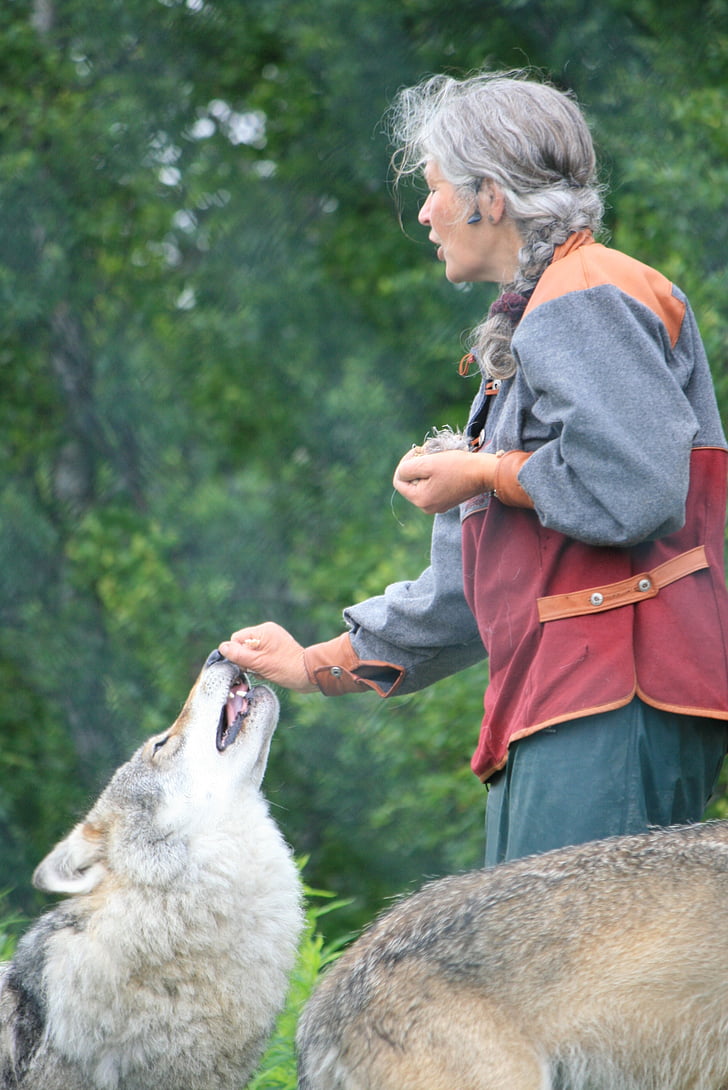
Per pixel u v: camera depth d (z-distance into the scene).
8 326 29.61
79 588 29.47
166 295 32.50
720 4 24.86
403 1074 6.70
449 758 22.34
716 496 7.45
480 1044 6.60
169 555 30.61
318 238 32.75
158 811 8.58
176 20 31.11
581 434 6.78
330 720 24.08
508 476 7.26
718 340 19.59
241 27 31.05
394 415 30.53
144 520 30.52
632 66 25.41
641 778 7.12
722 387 19.48
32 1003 8.65
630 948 6.64
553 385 6.88
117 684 28.02
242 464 32.28
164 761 8.77
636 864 6.84
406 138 8.62
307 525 30.33
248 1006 8.58
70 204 30.25
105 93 30.78
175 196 31.86
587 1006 6.65
